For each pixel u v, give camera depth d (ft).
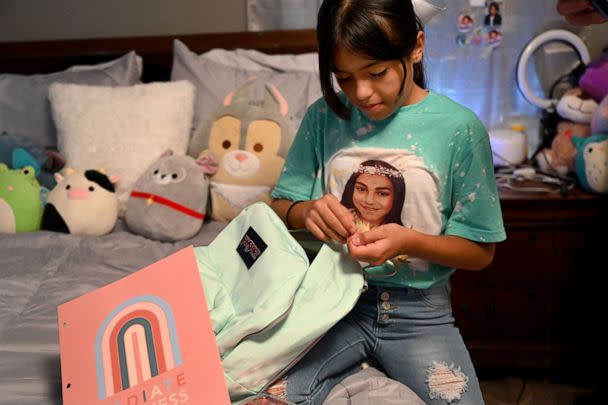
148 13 7.09
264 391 3.17
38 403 3.15
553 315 5.87
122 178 5.82
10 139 6.05
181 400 2.68
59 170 5.95
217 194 5.67
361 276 3.37
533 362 5.92
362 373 3.59
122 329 2.97
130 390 2.77
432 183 3.63
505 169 6.21
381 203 3.73
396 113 3.73
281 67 6.53
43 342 3.73
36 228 5.64
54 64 6.97
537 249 5.67
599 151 5.43
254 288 3.29
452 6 6.24
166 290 3.01
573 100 5.92
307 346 3.18
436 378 3.50
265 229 3.50
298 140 4.22
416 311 3.71
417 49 3.56
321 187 4.12
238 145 5.63
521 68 6.19
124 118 5.92
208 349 2.77
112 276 4.68
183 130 6.07
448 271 3.79
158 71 6.95
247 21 7.01
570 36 6.09
